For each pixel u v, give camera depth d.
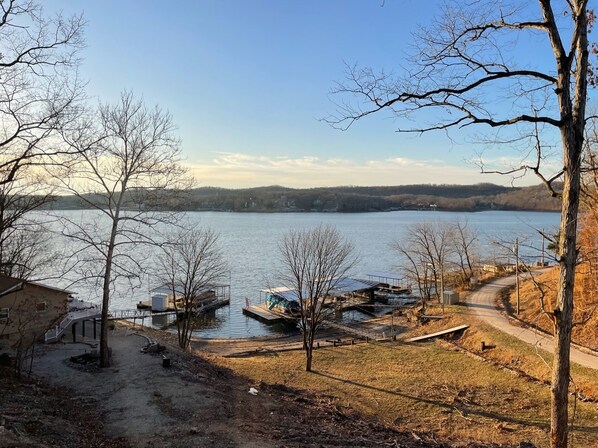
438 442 17.38
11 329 27.19
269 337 46.16
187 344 38.47
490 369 29.80
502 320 38.25
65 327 31.20
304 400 22.47
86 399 17.89
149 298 60.88
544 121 9.05
